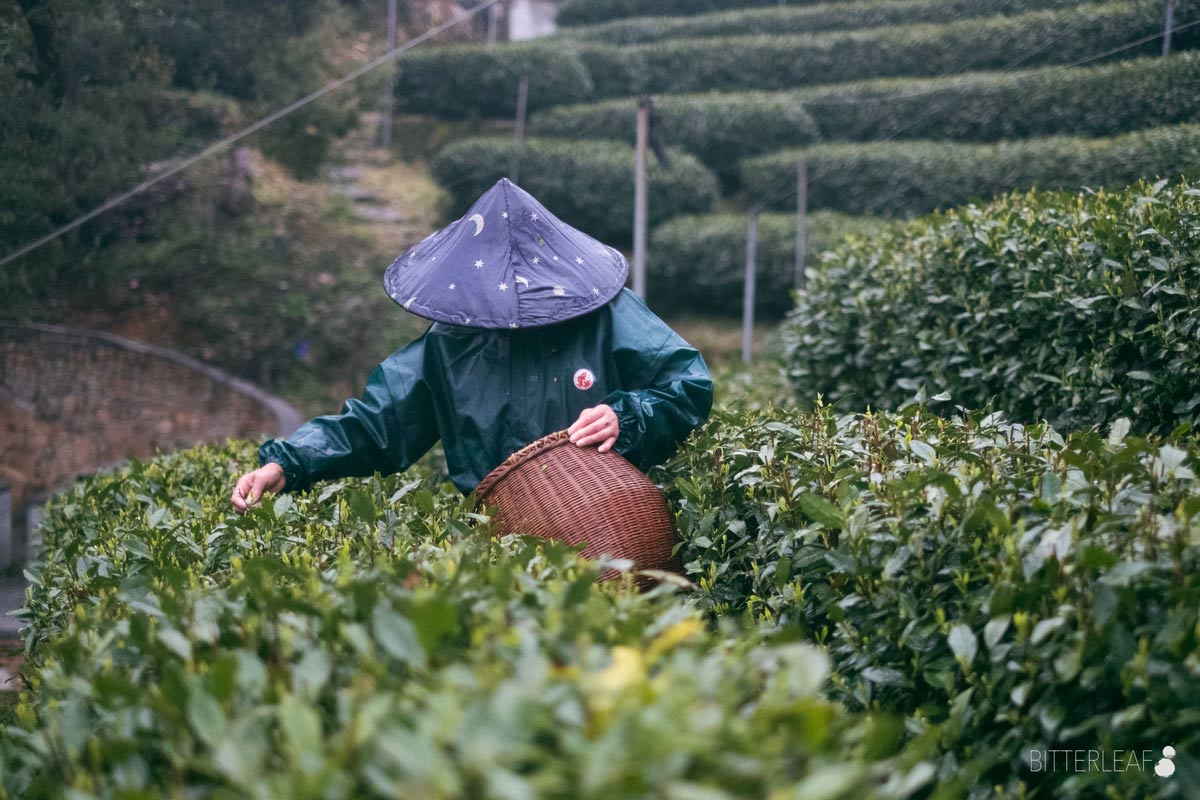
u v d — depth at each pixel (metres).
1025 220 4.85
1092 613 2.04
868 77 15.28
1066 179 8.54
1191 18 8.20
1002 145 10.78
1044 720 2.06
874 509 2.70
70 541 3.99
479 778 1.31
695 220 14.38
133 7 10.81
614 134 16.27
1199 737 1.87
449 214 15.48
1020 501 2.54
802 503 2.56
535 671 1.50
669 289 14.48
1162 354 3.95
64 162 10.25
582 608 1.84
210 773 1.61
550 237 3.62
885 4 15.78
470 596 1.90
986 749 2.19
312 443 3.53
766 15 17.70
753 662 1.72
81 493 4.68
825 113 14.99
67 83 10.17
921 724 2.25
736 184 15.97
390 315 13.23
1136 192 4.73
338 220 14.53
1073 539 2.20
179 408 10.92
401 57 17.70
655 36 18.62
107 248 12.35
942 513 2.49
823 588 2.76
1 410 10.02
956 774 2.14
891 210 13.13
